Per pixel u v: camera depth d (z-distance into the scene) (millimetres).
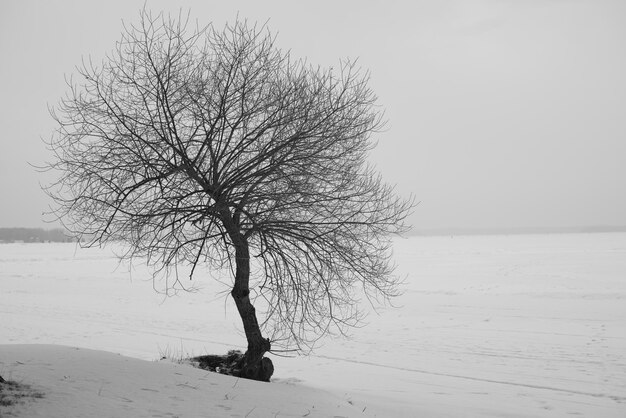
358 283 36781
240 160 10398
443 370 15586
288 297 10977
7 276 49312
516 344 18875
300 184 10125
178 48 10242
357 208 10766
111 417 6285
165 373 9438
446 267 52688
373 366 16281
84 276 48781
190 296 35156
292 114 9953
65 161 9836
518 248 92000
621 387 13289
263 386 9797
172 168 9609
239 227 10523
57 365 9211
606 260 55844
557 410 11273
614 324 22062
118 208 9250
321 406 8672
